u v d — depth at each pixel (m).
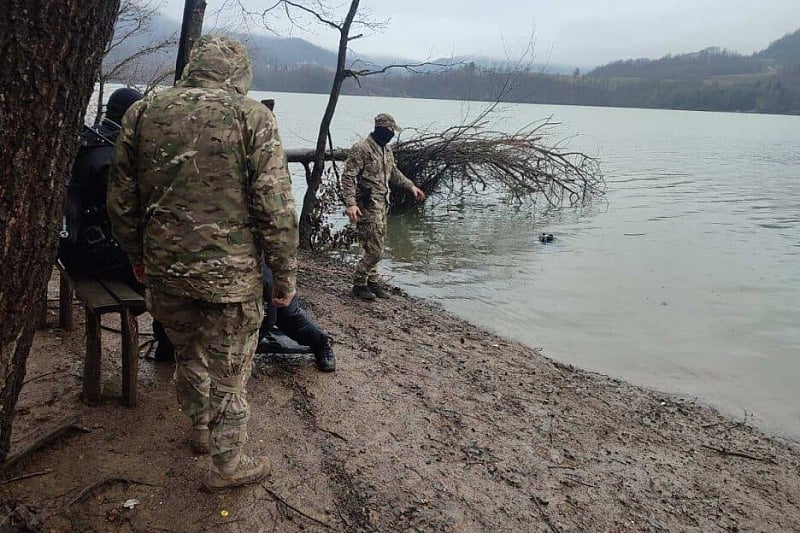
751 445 4.70
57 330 4.78
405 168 14.06
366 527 3.17
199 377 3.31
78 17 2.19
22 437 3.35
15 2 2.04
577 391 5.34
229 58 2.81
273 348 4.87
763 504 3.94
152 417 3.79
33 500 3.01
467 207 15.23
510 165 14.91
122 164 2.81
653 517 3.64
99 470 3.28
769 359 6.33
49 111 2.21
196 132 2.68
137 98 4.07
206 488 3.21
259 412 4.11
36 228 2.32
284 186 2.78
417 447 3.99
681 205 16.20
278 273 2.91
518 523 3.39
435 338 6.25
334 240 10.09
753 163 29.08
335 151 10.96
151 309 3.02
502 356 5.99
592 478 3.96
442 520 3.31
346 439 3.94
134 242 2.97
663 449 4.49
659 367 6.07
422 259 10.09
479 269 9.52
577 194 15.98
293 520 3.13
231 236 2.77
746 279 9.20
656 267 9.80
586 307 7.79
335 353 5.32
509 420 4.59
